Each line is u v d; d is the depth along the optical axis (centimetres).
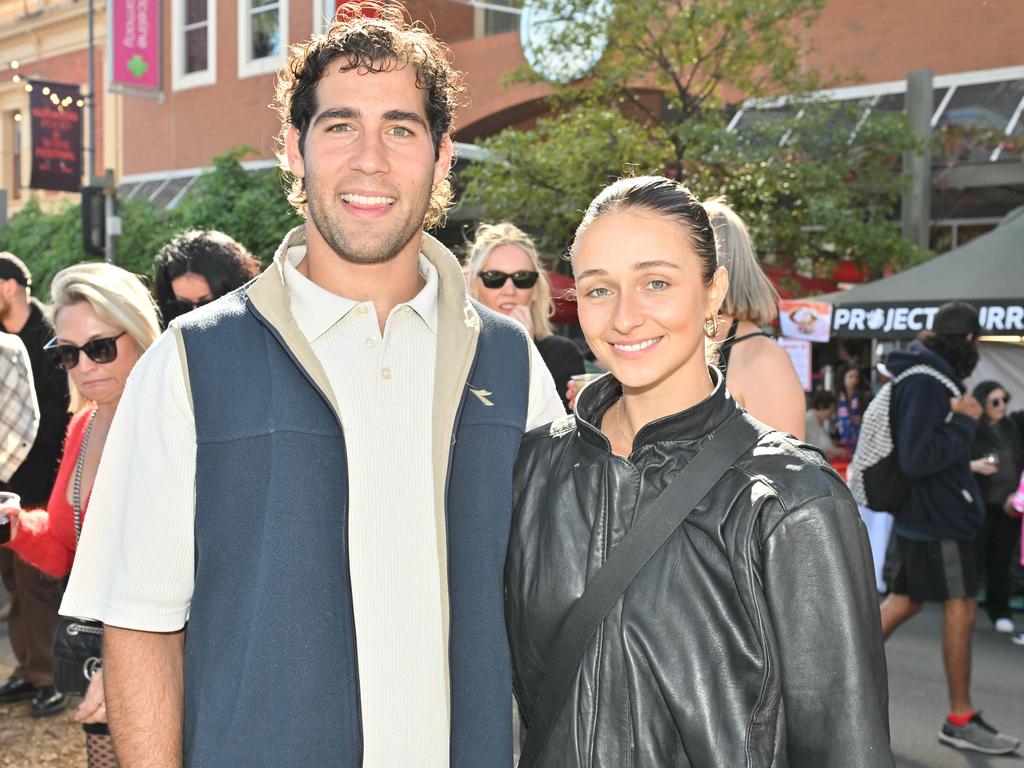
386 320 183
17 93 2070
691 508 151
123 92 1622
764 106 1027
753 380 283
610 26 966
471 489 177
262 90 1584
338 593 168
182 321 175
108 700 171
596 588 154
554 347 455
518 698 173
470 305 192
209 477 167
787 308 738
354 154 176
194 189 1363
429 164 183
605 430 172
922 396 418
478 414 182
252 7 1585
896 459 429
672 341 157
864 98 1221
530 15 1036
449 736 171
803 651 143
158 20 1645
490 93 1453
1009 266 687
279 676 163
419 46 185
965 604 428
